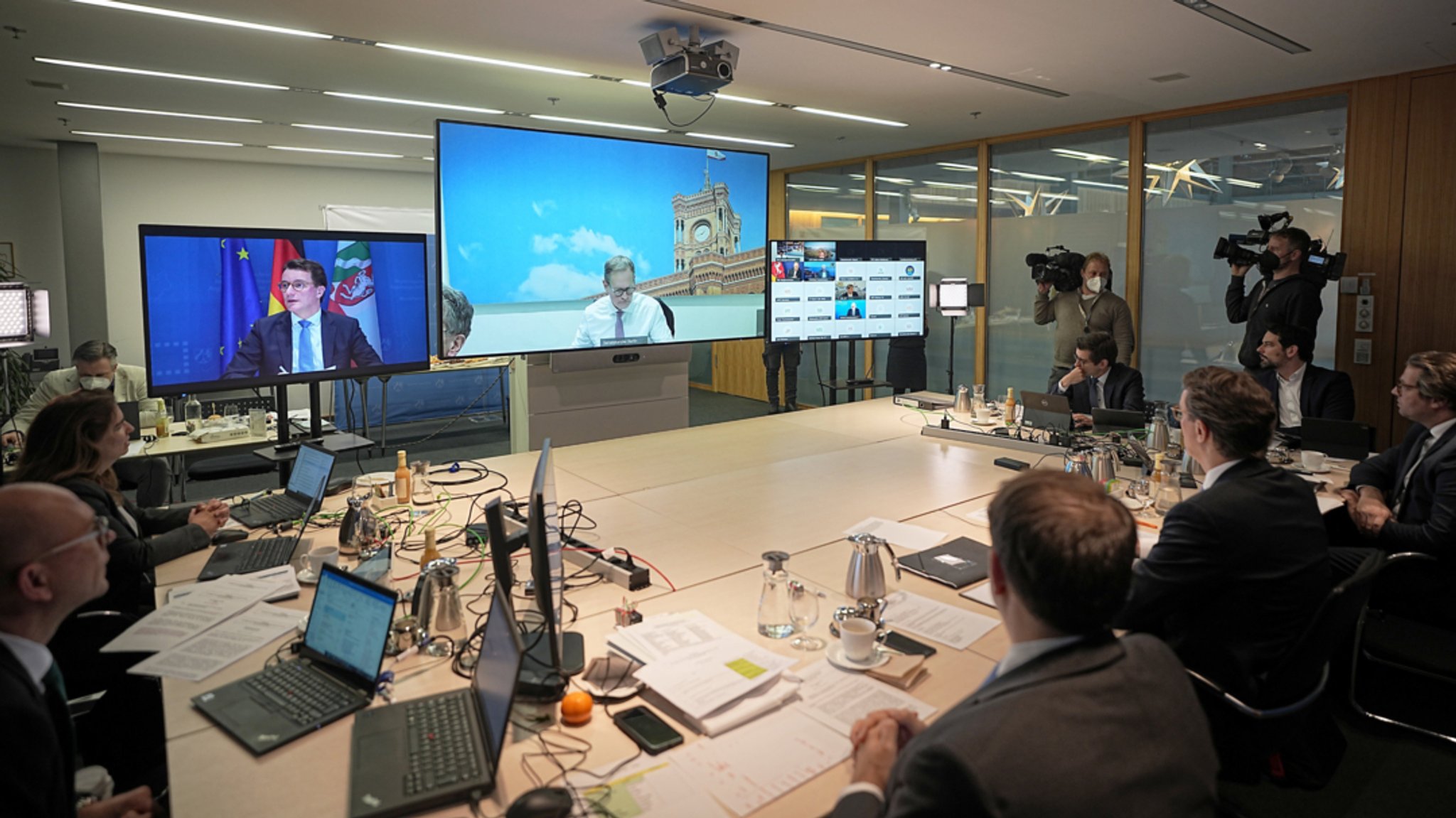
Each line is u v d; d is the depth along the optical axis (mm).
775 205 9328
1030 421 3951
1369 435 3387
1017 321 7035
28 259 7289
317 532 2635
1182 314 5949
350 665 1651
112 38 3887
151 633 1881
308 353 3889
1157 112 5852
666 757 1416
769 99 5461
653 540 2570
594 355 5109
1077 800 885
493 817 1262
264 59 4312
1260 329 4645
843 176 8430
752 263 5770
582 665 1709
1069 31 3918
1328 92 5012
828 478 3322
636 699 1613
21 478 2336
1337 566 2672
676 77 3885
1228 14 3625
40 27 3711
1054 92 5258
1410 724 2627
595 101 5504
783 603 1896
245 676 1705
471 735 1431
